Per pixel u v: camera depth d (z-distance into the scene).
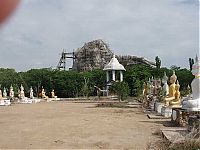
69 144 11.75
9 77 83.62
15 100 54.16
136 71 68.62
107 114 25.59
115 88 51.41
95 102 48.94
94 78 78.12
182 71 68.06
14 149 10.91
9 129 16.52
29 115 25.53
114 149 10.61
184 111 15.61
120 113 26.58
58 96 78.62
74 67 102.75
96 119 21.27
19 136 13.99
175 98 22.11
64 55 105.94
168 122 18.59
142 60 93.56
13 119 22.14
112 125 17.56
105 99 57.56
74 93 76.56
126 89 50.31
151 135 13.52
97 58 98.81
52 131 15.44
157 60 76.12
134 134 13.94
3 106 41.50
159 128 15.54
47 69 85.75
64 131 15.35
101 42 101.75
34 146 11.44
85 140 12.57
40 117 23.48
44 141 12.52
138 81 56.72
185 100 15.86
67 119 21.52
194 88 15.02
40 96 71.88
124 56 95.50
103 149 10.64
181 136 11.19
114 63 70.19
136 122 18.92
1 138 13.47
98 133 14.48
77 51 105.25
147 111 27.67
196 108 14.33
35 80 81.00
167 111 21.94
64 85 77.06
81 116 23.86
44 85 79.75
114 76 69.69
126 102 45.12
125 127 16.55
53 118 22.45
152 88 34.12
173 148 9.44
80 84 76.75
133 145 11.28
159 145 10.52
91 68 97.44
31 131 15.59
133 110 30.12
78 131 15.27
